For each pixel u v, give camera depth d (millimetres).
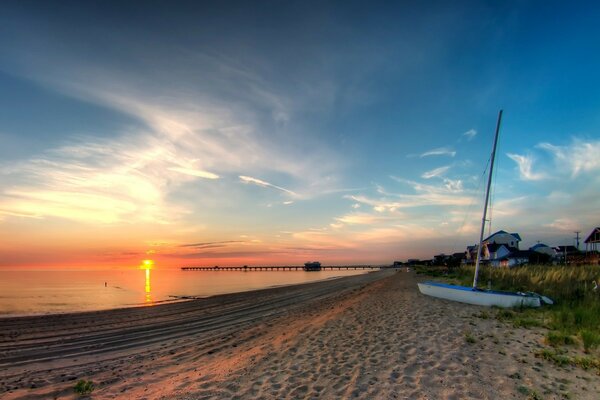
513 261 55750
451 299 18703
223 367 8594
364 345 9703
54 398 6906
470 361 7820
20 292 42781
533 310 14453
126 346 12539
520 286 19797
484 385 6445
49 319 19281
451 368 7406
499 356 8141
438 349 8859
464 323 12062
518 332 10547
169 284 61812
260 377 7516
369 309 16672
